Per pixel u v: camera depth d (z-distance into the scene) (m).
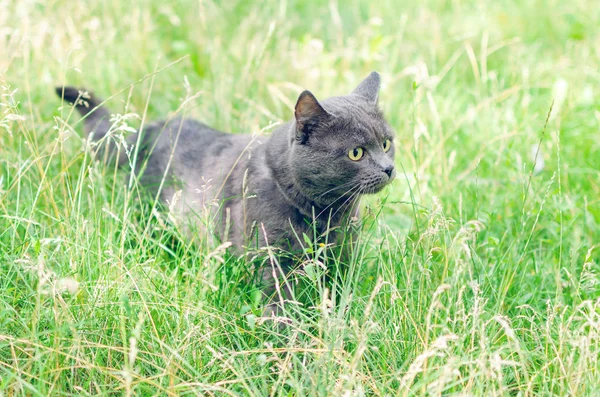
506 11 10.30
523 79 8.09
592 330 4.00
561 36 9.70
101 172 5.87
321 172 4.83
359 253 5.21
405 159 6.80
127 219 5.00
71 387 3.89
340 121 4.82
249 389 3.82
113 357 4.13
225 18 9.58
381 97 7.70
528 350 4.42
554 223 5.80
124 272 4.40
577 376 3.82
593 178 6.56
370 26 9.62
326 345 3.98
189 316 4.32
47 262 4.53
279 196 4.97
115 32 8.29
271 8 10.07
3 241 4.96
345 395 3.54
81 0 8.84
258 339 4.46
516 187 6.32
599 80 8.23
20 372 3.76
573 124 7.32
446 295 4.62
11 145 5.86
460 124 7.12
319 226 5.05
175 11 9.55
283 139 5.04
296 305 4.55
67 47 7.95
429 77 7.76
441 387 3.59
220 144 5.84
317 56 8.45
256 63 7.50
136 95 7.59
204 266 4.44
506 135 6.63
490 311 4.58
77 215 4.71
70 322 3.94
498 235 5.85
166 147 6.00
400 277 4.89
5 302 4.21
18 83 7.25
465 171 6.48
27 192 5.43
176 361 4.06
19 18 8.00
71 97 6.44
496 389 3.99
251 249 4.88
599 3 10.23
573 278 4.92
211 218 5.02
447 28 9.80
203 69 8.27
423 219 5.96
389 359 4.27
